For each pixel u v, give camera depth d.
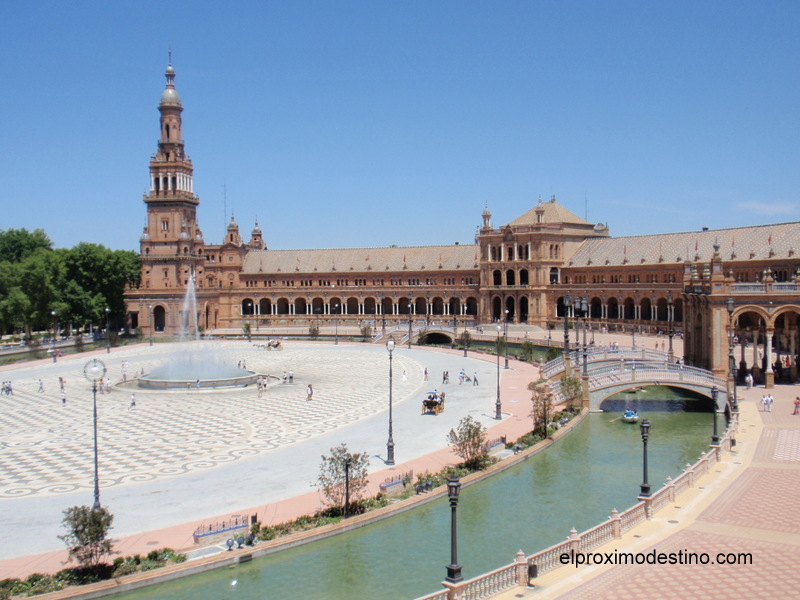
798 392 79.88
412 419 71.94
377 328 179.25
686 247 146.38
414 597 33.75
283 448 59.94
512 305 173.75
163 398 88.81
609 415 77.50
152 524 41.34
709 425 71.81
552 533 42.06
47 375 111.88
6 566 35.50
